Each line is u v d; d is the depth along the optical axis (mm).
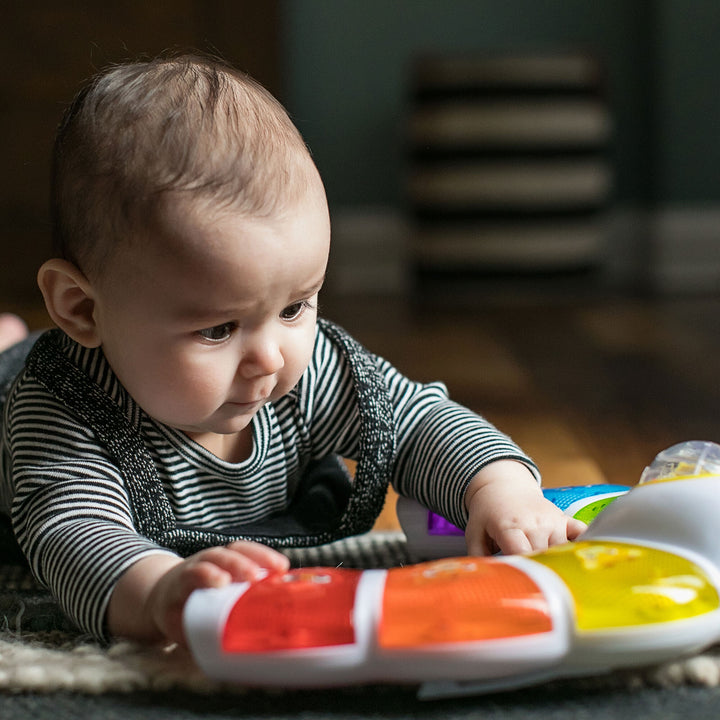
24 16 2340
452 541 884
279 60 2293
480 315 2639
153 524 778
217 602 572
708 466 646
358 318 2619
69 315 752
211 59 883
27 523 735
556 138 2965
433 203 3008
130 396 773
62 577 688
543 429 1437
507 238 3008
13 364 1023
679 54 3020
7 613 766
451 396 1672
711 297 2824
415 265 3082
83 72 2359
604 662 550
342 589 569
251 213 682
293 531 880
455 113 2949
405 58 3121
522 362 1976
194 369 698
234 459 826
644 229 3186
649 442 1351
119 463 765
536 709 556
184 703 580
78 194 722
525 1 3113
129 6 2309
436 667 536
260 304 690
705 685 581
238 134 707
